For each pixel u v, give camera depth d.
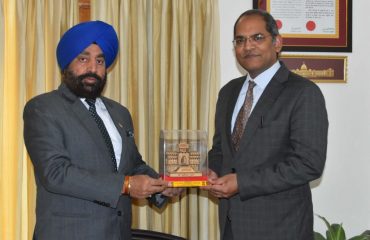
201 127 2.67
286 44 2.76
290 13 2.75
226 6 2.75
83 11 2.60
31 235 2.53
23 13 2.48
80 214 1.67
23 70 2.48
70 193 1.64
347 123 2.82
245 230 1.81
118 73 2.59
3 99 2.47
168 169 1.82
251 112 1.85
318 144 1.74
